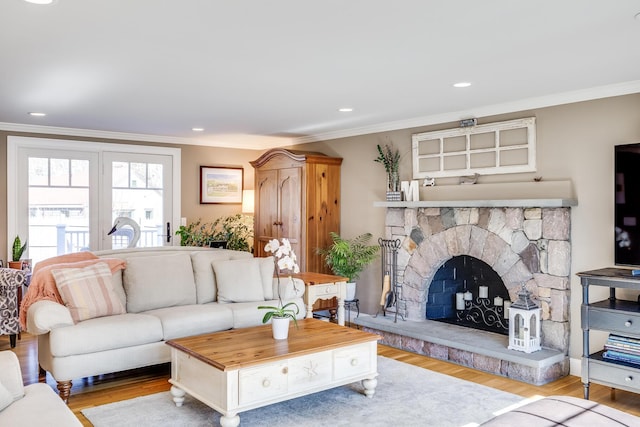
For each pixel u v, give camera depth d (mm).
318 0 2312
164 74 3617
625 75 3631
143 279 4332
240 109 4934
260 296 4699
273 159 6781
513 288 4520
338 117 5363
